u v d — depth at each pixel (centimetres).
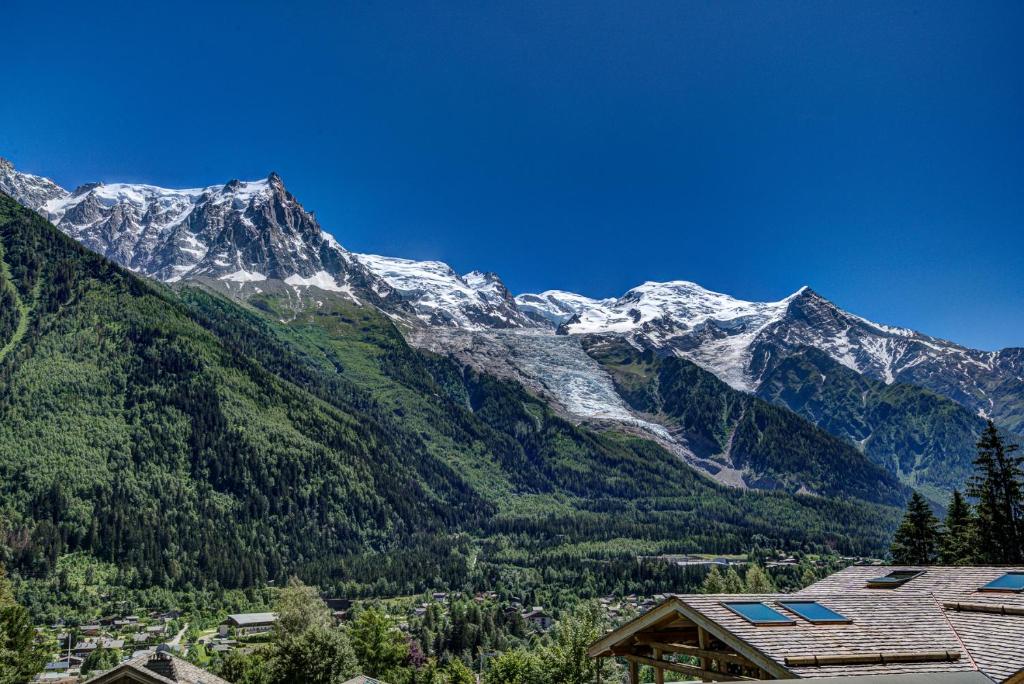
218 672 10594
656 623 2909
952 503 9656
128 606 18412
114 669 4803
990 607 3092
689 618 2727
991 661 2553
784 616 2744
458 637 14025
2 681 7162
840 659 2450
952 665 2522
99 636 16025
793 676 2356
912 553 9919
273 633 11431
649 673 7481
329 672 8200
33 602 17488
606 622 11431
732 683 2559
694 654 2697
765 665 2414
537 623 17088
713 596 2875
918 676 1883
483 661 12531
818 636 2586
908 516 10088
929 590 3716
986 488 8525
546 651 7994
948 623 2923
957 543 9256
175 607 19100
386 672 10056
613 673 7675
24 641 7669
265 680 8550
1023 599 3170
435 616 16062
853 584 4397
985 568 3844
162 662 5041
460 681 9581
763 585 12106
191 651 14600
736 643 2514
